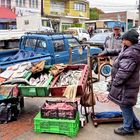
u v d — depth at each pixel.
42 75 6.07
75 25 49.47
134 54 4.44
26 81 5.57
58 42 9.79
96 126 5.40
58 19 45.97
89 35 30.16
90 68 5.68
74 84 5.45
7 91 5.46
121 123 5.54
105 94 7.67
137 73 4.62
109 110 6.35
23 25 22.97
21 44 10.30
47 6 43.47
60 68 6.20
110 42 7.92
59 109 5.07
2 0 34.28
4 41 14.92
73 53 10.47
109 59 9.33
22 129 5.32
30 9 38.53
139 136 4.99
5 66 7.21
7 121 5.64
